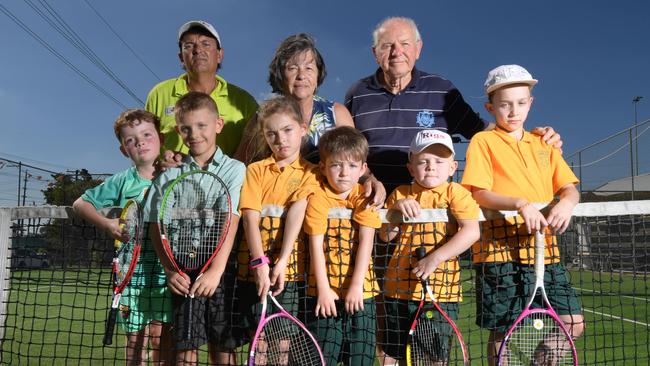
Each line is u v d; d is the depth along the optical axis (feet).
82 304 30.91
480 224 11.32
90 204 11.59
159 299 11.29
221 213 10.75
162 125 13.98
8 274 12.25
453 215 10.52
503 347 10.00
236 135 13.84
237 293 10.87
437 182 10.88
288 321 10.40
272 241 10.50
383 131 13.26
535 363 10.73
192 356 11.01
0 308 12.20
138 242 10.68
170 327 11.25
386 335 11.07
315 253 10.15
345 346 10.48
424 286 10.07
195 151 11.18
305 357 10.39
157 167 11.96
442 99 13.51
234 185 10.85
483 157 11.62
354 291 9.98
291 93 12.05
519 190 11.35
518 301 11.12
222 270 10.30
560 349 10.80
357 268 10.09
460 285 11.71
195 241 10.82
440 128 13.30
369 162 13.17
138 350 11.53
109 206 12.03
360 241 10.24
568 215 10.50
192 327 10.48
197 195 10.98
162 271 11.34
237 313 10.68
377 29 13.41
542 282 10.33
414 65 13.56
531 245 11.09
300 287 10.58
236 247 10.99
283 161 10.91
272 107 10.76
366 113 13.53
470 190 11.53
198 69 13.75
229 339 10.77
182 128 11.20
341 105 13.16
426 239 10.75
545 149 11.80
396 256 10.85
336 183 10.32
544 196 11.47
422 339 10.55
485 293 11.25
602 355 18.15
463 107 13.79
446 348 10.68
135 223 10.77
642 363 17.10
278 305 9.91
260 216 10.63
